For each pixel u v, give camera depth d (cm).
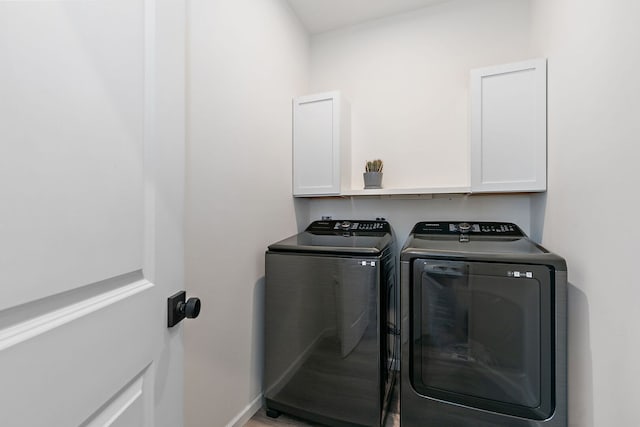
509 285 115
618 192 78
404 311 129
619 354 77
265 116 172
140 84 63
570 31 113
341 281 146
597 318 90
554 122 134
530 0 176
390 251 179
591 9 95
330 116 196
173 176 74
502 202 188
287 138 199
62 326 44
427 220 205
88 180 49
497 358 116
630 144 73
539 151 147
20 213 38
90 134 50
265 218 173
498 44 187
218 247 133
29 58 40
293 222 208
